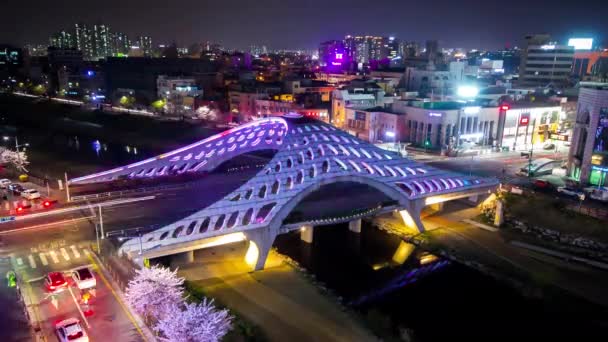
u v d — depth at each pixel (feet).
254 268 265.54
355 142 330.75
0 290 201.36
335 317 220.84
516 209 351.87
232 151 406.21
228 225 261.24
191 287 236.02
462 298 251.80
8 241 253.24
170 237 241.35
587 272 272.10
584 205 335.26
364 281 268.82
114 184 367.45
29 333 169.68
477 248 304.09
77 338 162.30
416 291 258.57
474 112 544.62
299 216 287.07
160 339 164.35
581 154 396.98
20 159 417.69
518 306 242.99
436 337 214.07
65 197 331.77
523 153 517.96
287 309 224.74
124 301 192.75
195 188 359.25
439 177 344.28
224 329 173.99
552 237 314.76
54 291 199.00
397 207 321.52
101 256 233.96
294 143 309.83
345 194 350.43
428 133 540.52
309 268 281.95
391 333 213.46
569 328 223.71
